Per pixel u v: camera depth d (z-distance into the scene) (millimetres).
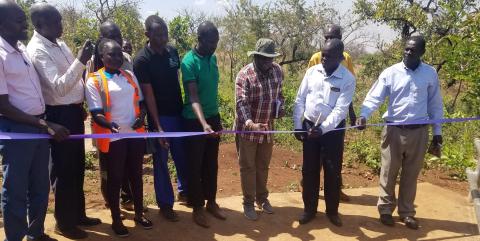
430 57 12789
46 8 3531
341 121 4500
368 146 7801
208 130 4121
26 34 3367
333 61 4324
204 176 4680
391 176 4652
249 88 4395
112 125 3795
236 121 4543
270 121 4609
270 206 4957
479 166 5066
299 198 5461
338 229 4625
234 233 4441
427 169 7043
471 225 4809
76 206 4039
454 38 7691
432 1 17172
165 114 4418
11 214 3467
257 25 24000
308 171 4637
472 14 8820
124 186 4746
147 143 4250
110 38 4309
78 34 15562
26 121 3301
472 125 8500
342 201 5438
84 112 4074
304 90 4641
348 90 4395
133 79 4094
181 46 17000
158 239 4223
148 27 4160
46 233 4145
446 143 7906
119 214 4156
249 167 4609
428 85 4441
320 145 4570
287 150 8180
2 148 3414
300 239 4379
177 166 4980
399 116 4469
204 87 4332
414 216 5000
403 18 16562
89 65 4395
